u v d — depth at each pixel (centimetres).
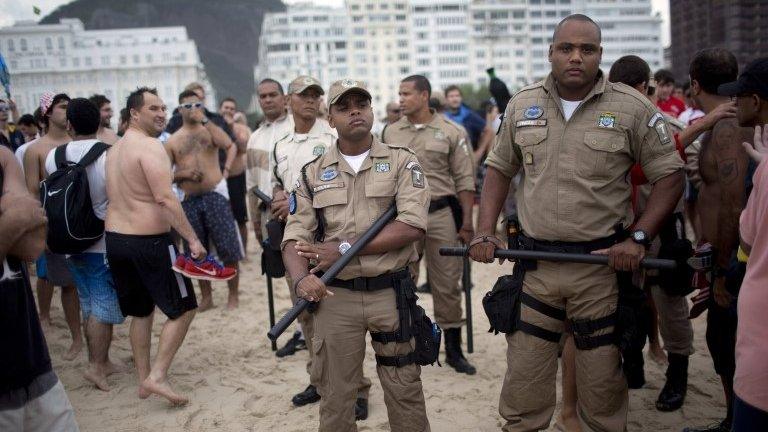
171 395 421
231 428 400
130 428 404
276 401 436
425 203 304
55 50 9481
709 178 339
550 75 301
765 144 229
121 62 9719
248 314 659
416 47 12625
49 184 438
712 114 326
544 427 312
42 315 612
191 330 607
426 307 650
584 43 281
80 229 434
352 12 12544
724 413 389
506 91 817
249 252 997
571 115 292
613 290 295
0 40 8169
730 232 308
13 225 238
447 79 12700
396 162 308
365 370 486
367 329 309
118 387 471
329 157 313
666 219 288
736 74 349
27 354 250
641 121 287
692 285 350
